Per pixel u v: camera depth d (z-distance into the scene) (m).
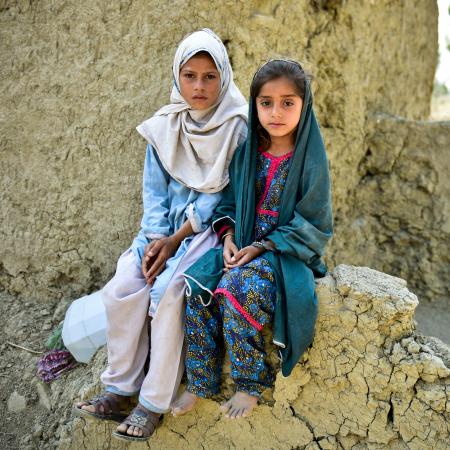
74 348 2.99
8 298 3.54
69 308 3.15
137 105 3.25
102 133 3.31
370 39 4.05
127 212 3.31
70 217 3.41
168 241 2.56
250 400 2.34
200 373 2.41
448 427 2.28
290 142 2.43
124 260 2.63
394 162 4.09
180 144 2.69
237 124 2.59
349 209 4.11
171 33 3.20
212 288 2.36
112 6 3.24
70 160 3.38
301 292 2.28
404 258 4.05
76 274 3.44
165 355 2.42
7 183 3.51
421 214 4.02
